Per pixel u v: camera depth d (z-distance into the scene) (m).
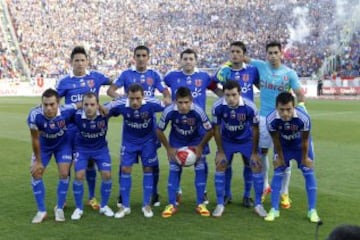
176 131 7.10
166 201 7.76
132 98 6.76
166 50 49.69
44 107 6.52
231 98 6.82
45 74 44.88
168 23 52.69
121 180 7.02
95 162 7.10
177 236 5.89
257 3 51.84
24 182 8.90
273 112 6.70
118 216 6.77
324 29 46.06
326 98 35.00
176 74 7.85
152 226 6.34
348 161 10.91
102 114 6.80
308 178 6.76
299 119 6.52
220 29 51.66
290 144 6.81
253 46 48.28
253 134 7.00
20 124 18.77
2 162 10.91
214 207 7.39
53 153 6.93
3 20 48.41
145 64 7.87
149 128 7.05
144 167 7.05
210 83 7.97
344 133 15.65
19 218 6.68
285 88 7.71
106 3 53.56
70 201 7.74
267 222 6.52
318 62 42.09
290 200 7.75
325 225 6.33
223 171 7.03
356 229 2.46
